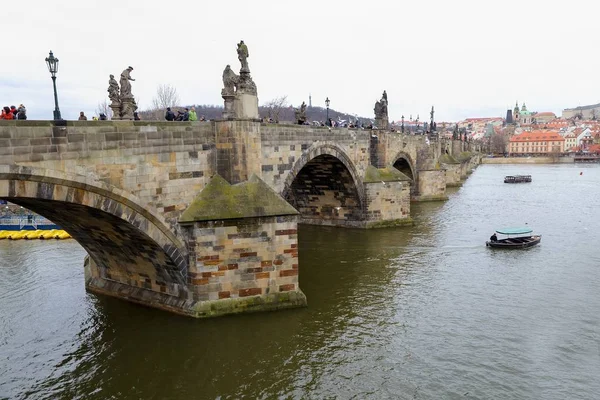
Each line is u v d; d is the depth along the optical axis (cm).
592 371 3159
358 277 5041
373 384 3002
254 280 3869
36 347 3462
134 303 4166
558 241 6731
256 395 2880
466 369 3186
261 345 3447
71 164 2903
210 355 3306
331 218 7819
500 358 3328
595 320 3944
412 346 3491
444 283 4859
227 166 3919
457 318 3984
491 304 4300
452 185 14800
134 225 3372
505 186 14912
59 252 6384
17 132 2612
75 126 2905
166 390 2927
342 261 5653
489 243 6316
